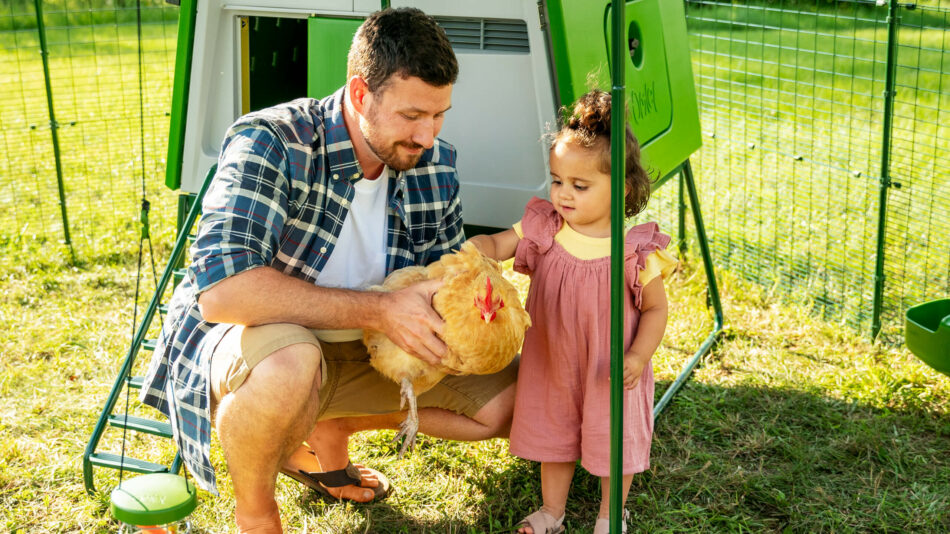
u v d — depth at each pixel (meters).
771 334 4.44
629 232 2.84
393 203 2.76
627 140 2.75
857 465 3.40
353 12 3.28
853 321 4.49
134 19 9.77
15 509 3.13
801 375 4.04
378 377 2.82
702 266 5.00
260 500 2.56
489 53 3.26
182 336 2.68
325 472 2.99
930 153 5.94
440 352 2.45
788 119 6.76
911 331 3.73
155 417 3.72
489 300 2.41
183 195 3.58
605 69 3.37
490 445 3.50
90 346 4.34
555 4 3.03
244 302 2.42
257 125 2.55
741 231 5.31
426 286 2.52
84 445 3.50
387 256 2.81
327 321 2.49
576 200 2.70
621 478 2.44
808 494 3.22
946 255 4.79
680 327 4.47
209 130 3.51
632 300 2.83
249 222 2.44
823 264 4.87
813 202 5.48
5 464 3.34
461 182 3.45
